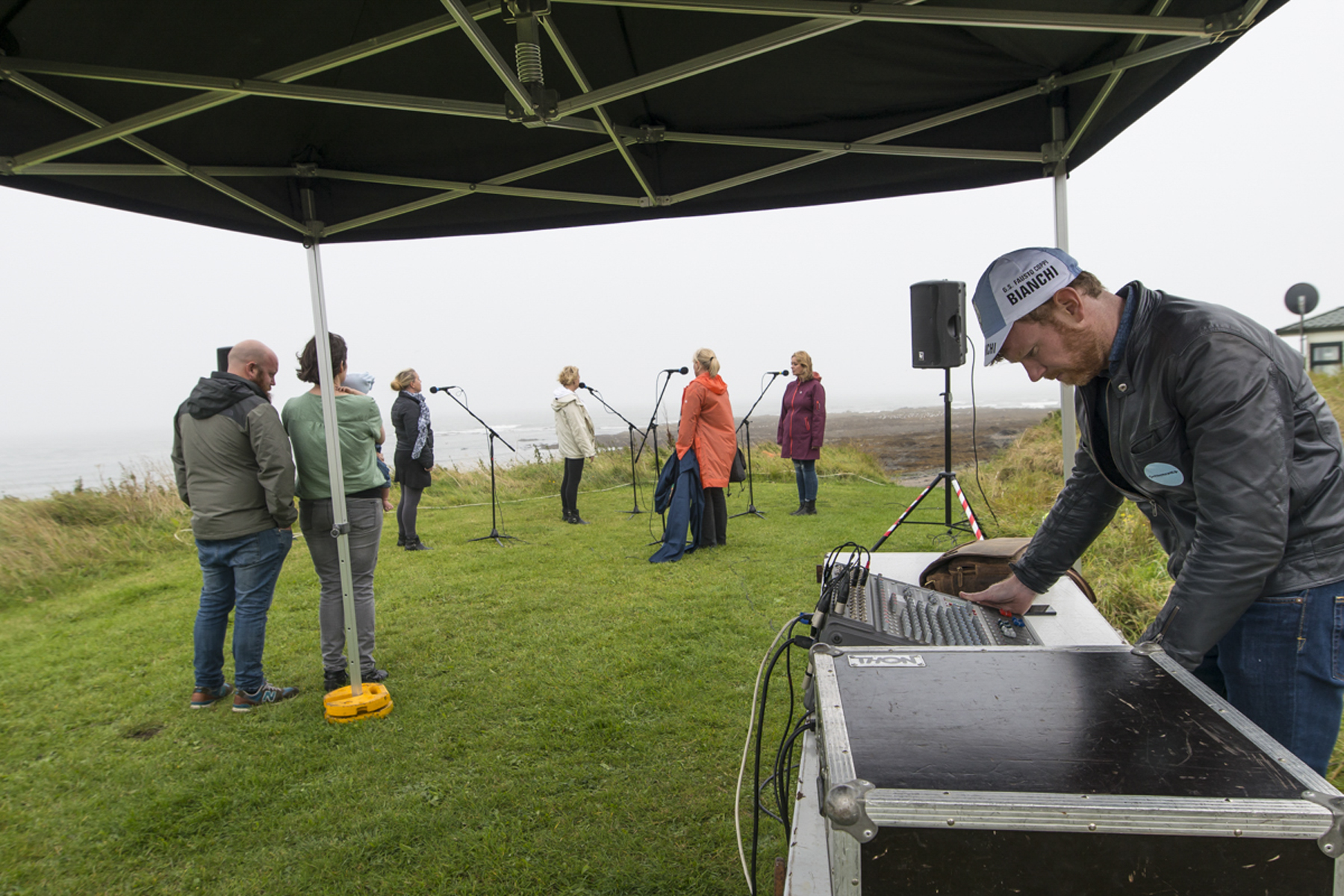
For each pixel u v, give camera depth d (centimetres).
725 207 319
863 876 86
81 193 256
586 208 331
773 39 192
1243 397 119
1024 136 275
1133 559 458
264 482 329
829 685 116
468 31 172
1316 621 129
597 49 238
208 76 216
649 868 221
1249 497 118
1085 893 83
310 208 321
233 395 330
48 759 313
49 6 190
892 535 674
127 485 856
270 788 278
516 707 339
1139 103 227
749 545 655
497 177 315
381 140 299
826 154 297
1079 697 108
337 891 219
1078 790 85
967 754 93
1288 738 133
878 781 88
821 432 786
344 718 330
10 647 477
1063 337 135
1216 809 80
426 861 231
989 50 242
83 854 244
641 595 512
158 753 312
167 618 523
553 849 232
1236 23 180
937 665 121
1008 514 729
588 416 830
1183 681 112
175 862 238
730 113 281
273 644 442
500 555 664
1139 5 195
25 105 220
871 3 182
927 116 279
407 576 596
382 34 214
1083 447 168
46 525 727
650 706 333
